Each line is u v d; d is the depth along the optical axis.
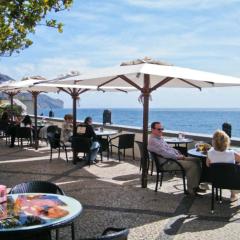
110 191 7.80
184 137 10.65
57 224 3.45
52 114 21.22
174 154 7.70
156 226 5.74
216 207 6.71
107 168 10.38
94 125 15.09
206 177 7.40
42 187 4.81
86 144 10.67
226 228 5.66
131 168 10.41
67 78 8.32
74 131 11.52
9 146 15.05
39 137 15.55
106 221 5.95
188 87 9.65
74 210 3.79
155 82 8.98
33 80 13.65
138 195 7.50
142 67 7.43
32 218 3.54
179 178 9.09
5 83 15.27
